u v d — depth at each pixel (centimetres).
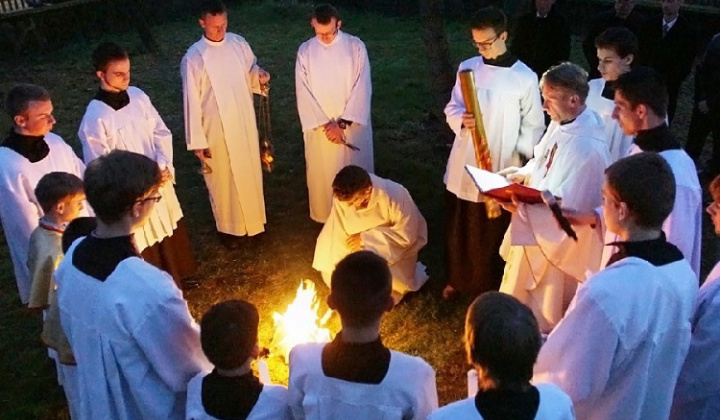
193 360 276
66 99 1023
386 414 242
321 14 541
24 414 433
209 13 526
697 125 691
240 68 551
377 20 1381
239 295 536
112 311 257
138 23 1222
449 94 771
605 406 271
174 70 1133
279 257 586
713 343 286
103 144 459
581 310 257
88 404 283
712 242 583
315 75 561
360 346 242
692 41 658
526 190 361
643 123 327
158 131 495
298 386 252
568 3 1208
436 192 682
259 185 584
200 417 256
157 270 269
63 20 1284
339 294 237
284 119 889
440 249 585
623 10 660
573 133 365
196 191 712
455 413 214
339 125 568
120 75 457
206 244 611
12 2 1286
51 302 324
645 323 253
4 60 1220
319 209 614
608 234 328
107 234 266
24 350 493
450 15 1352
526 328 209
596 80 452
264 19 1418
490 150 464
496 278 499
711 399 295
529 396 213
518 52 700
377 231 489
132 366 265
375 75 1046
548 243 367
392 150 779
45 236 341
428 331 484
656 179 254
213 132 555
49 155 418
